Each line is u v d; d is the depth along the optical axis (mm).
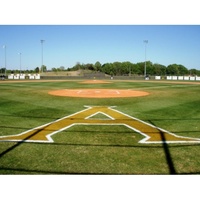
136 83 38625
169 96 18625
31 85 31297
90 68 124875
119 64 116688
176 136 7539
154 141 7004
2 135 7520
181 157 5793
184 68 124188
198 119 10016
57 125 8828
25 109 12156
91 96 18109
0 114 10812
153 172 5012
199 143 6855
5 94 19328
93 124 9000
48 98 16719
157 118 10172
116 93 20609
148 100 16062
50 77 58750
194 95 19516
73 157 5723
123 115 10773
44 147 6418
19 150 6176
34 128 8383
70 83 37188
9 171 4996
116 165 5305
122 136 7488
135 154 5957
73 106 13273
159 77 63281
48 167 5188
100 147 6441
